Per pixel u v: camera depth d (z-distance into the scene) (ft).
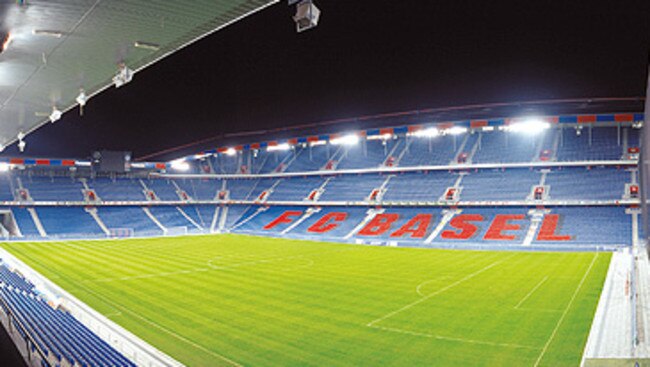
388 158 178.19
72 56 34.50
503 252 111.75
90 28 28.99
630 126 144.97
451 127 153.89
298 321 52.03
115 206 187.32
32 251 120.98
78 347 33.99
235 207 202.80
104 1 24.90
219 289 70.33
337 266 92.84
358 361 39.52
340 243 139.54
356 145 194.29
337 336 46.42
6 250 122.83
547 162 143.33
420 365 38.47
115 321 53.31
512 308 56.54
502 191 142.61
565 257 100.22
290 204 186.19
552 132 155.94
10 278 69.97
